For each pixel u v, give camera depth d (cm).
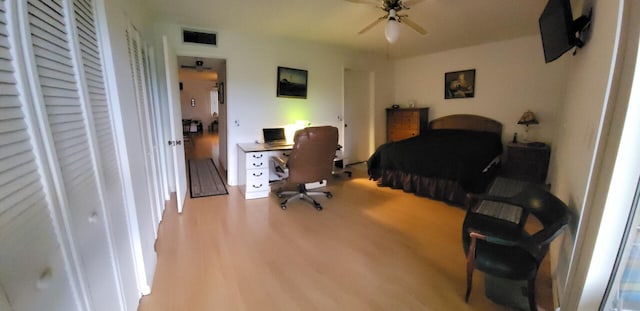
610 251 111
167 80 271
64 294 81
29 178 69
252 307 160
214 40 366
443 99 516
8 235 61
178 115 318
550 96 395
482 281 184
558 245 186
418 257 214
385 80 571
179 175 300
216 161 559
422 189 352
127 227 150
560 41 192
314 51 450
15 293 62
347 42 439
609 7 135
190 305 161
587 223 123
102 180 116
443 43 446
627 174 103
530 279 146
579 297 121
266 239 241
